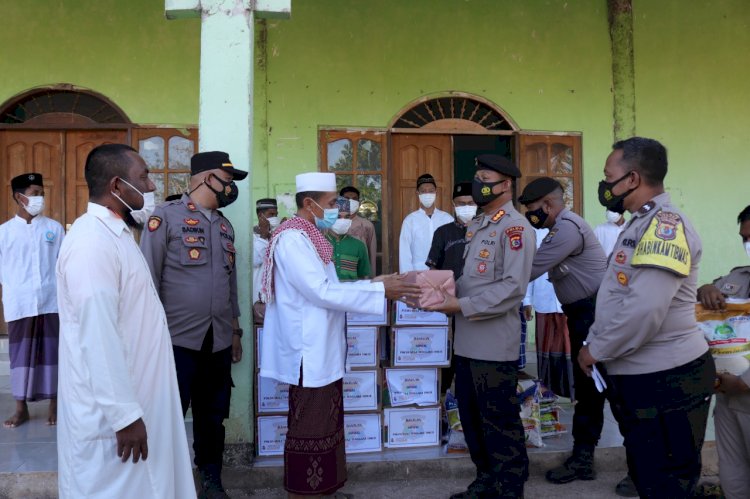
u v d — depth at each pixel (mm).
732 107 6594
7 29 5824
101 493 1957
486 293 2857
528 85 6379
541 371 4547
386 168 6199
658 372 2180
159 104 5957
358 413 3578
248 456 3344
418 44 6227
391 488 3326
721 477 2609
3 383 5113
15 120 5918
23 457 3430
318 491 2812
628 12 6441
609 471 3576
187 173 5996
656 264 2074
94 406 1963
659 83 6508
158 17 5949
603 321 2297
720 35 6578
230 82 3389
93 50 5891
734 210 6594
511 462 2904
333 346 2873
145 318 2145
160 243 2850
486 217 3043
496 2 6320
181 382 2891
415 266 5367
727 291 2602
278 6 3438
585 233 3232
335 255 4281
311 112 6086
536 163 6402
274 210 5320
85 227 2070
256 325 3473
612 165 2311
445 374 4098
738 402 2455
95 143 5969
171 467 2158
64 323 2062
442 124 6312
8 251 4027
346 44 6133
